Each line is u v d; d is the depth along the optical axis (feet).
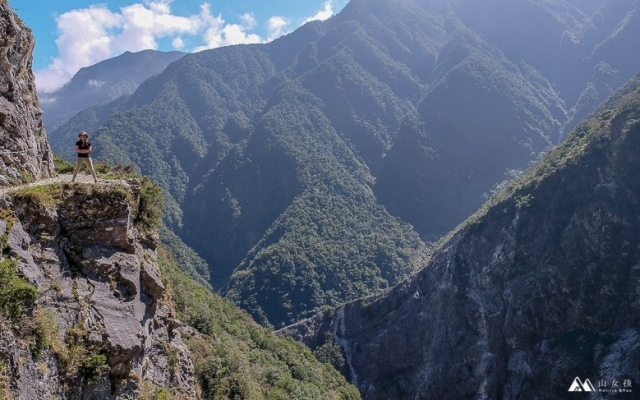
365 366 363.76
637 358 233.14
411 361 342.64
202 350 101.96
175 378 61.21
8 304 36.50
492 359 299.17
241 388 98.43
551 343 274.36
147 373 53.67
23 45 66.39
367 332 383.24
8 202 43.29
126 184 57.31
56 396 38.65
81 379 41.24
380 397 340.80
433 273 365.40
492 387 293.64
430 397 317.63
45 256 43.60
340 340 394.11
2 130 54.49
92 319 43.88
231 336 165.07
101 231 48.98
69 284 44.14
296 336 413.18
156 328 60.29
